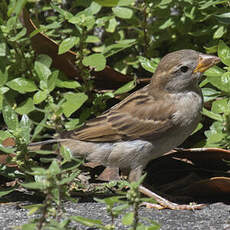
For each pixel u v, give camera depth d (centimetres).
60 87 1120
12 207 869
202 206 888
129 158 988
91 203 891
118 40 1272
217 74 996
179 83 994
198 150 976
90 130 991
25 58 1119
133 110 998
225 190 907
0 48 1062
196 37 1257
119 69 1258
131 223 653
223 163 996
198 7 1158
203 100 1015
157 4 1147
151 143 989
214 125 1014
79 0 1138
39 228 604
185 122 991
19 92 1087
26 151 893
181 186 998
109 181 1008
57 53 1106
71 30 1159
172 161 1033
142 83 1130
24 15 1065
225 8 1142
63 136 998
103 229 645
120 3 1041
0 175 986
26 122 907
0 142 917
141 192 951
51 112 804
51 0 1270
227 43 1202
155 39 1252
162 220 811
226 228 767
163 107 994
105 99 1103
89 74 1095
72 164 862
